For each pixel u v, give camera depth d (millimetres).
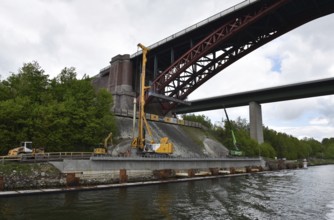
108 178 36844
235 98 109812
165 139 49094
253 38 67312
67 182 32125
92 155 39375
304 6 59875
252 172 71125
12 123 40031
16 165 29906
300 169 96188
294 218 21219
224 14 62531
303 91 95812
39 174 30641
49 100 46562
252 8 60062
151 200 26688
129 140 57812
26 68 48531
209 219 20203
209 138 83125
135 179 40062
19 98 41969
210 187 37812
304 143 165875
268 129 143000
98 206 23234
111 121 53875
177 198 28266
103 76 90812
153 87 71938
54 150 42875
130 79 79188
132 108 75125
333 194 33062
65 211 21172
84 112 47844
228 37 62594
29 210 21203
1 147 38938
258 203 26844
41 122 41812
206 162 57562
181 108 124688
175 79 73250
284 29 65125
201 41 66312
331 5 59031
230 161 66875
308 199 29438
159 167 45469
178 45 73250
